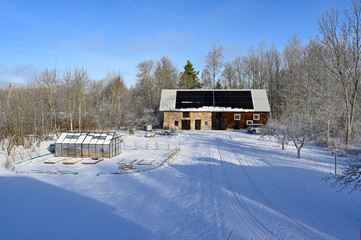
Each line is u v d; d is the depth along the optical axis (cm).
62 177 1616
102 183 1469
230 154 2236
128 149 2720
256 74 6706
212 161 1964
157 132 4197
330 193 1212
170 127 4666
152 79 6544
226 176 1546
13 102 2978
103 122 4900
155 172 1700
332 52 2923
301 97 4250
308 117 3219
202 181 1465
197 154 2308
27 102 3322
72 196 1245
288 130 2278
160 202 1150
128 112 5369
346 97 2678
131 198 1208
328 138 2784
